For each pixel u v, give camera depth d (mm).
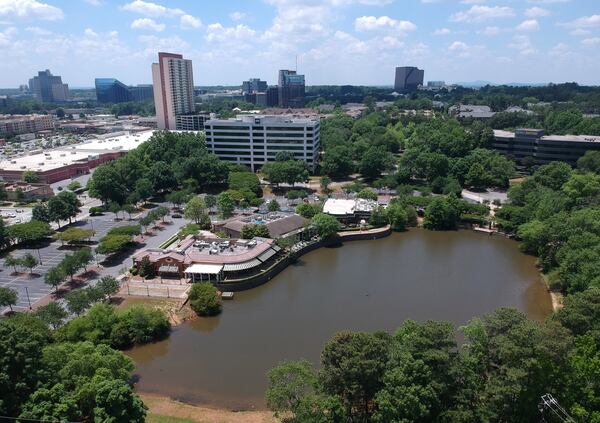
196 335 113125
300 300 132375
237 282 137500
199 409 84688
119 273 143250
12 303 113688
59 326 106375
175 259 141875
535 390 65938
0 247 162125
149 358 103062
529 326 70375
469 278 146375
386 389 67750
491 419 66312
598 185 181125
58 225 189000
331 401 67188
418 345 70750
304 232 178125
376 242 182375
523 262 159125
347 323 118875
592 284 104375
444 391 66938
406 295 134875
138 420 68562
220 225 179250
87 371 76875
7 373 67812
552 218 153000
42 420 64250
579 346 73062
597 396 67938
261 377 95500
